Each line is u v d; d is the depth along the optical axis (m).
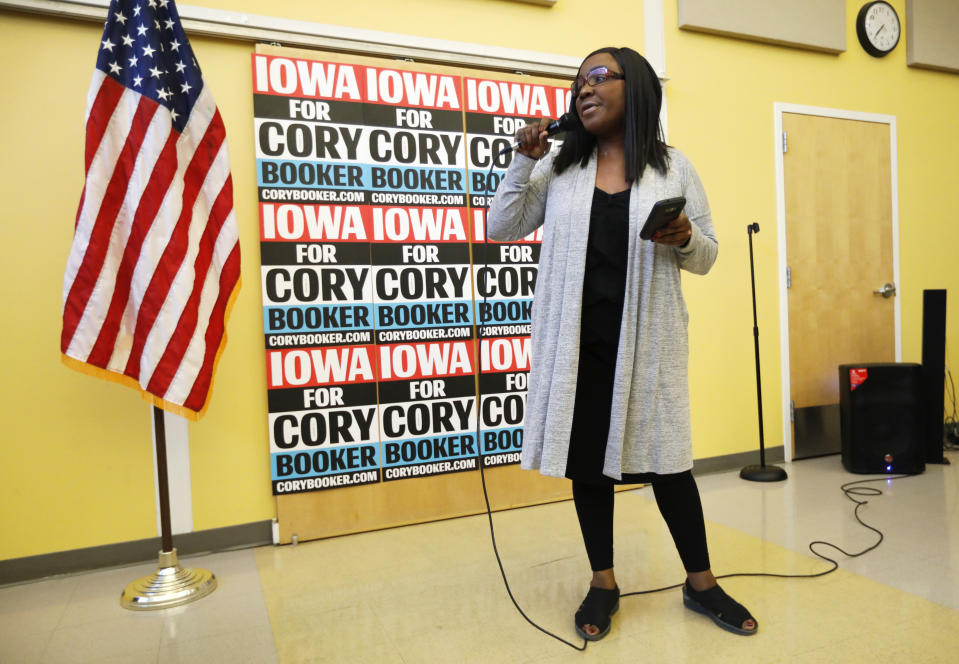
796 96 3.58
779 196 3.50
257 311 2.49
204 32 2.37
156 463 2.33
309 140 2.51
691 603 1.74
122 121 1.93
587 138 1.63
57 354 2.22
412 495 2.66
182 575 2.04
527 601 1.86
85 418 2.25
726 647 1.54
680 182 1.60
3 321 2.17
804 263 3.57
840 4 3.62
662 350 1.55
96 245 1.90
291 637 1.69
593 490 1.69
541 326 1.60
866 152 3.79
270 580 2.11
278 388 2.46
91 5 2.21
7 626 1.82
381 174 2.62
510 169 1.60
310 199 2.51
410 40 2.66
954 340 4.09
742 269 3.40
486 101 2.81
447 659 1.53
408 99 2.67
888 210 3.86
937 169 4.05
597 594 1.67
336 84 2.55
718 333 3.33
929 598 1.79
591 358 1.55
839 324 3.69
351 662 1.54
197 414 2.00
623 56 1.55
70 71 2.25
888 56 3.88
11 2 2.12
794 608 1.74
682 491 1.66
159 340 1.93
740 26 3.32
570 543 2.35
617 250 1.53
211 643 1.67
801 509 2.66
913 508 2.65
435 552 2.30
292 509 2.48
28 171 2.20
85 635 1.75
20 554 2.17
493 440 2.80
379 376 2.61
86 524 2.25
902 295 3.90
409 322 2.66
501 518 2.70
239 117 2.46
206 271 2.04
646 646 1.55
